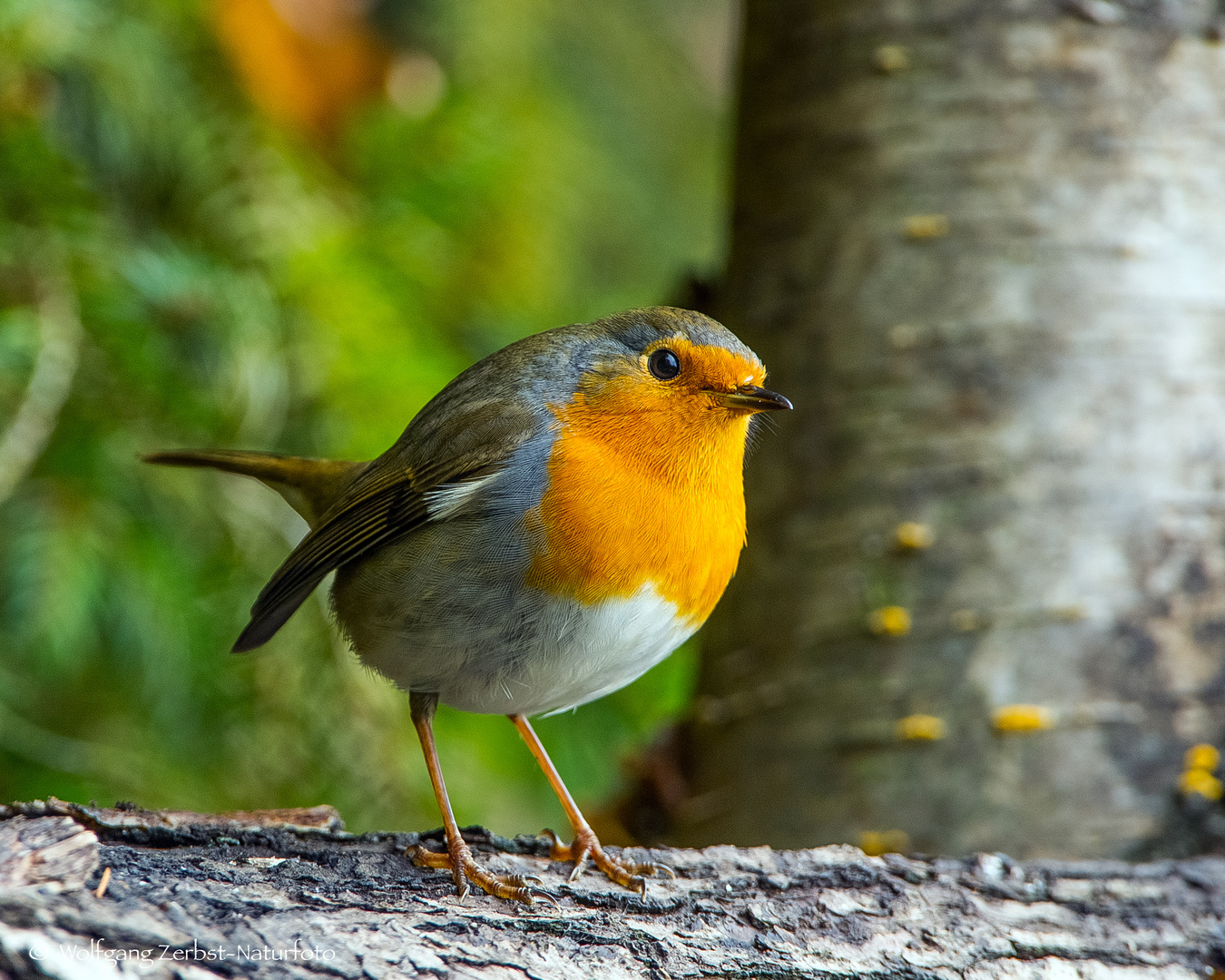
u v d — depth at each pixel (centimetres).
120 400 903
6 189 902
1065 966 608
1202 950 624
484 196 1057
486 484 670
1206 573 789
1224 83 845
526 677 682
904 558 806
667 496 670
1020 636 782
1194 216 827
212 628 909
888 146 849
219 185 975
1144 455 799
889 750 786
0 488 815
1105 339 809
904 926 614
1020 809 762
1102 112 829
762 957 584
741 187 930
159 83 964
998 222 824
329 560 734
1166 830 756
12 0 884
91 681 898
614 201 1139
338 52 1055
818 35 880
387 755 933
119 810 587
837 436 841
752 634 862
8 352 863
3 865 495
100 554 867
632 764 921
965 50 840
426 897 587
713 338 693
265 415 938
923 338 826
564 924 575
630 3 1175
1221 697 776
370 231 1012
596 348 698
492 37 1095
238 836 587
